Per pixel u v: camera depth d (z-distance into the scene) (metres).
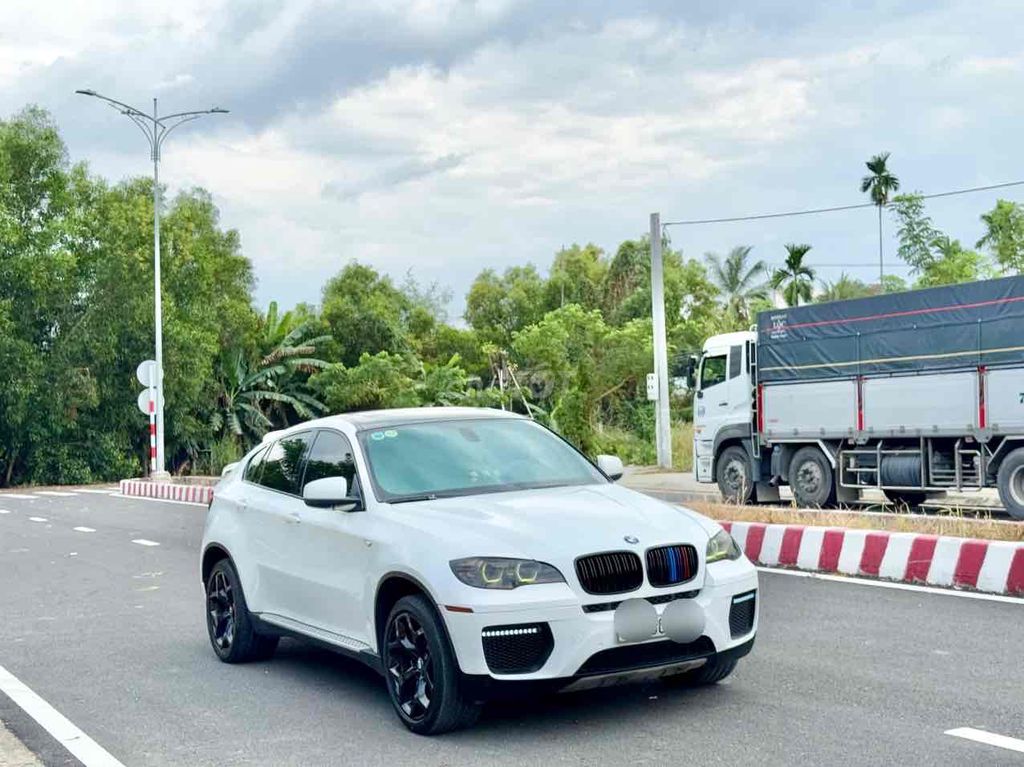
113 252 42.25
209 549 8.57
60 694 7.59
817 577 11.13
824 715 6.25
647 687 6.96
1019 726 5.96
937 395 16.80
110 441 43.16
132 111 36.38
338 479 6.83
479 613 5.79
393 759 5.81
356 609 6.71
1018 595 9.68
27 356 40.25
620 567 5.93
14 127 42.56
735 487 20.27
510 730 6.20
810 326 18.73
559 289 74.94
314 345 56.34
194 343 43.72
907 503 18.64
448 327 68.25
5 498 31.92
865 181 58.47
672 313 61.19
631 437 39.25
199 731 6.54
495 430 7.57
